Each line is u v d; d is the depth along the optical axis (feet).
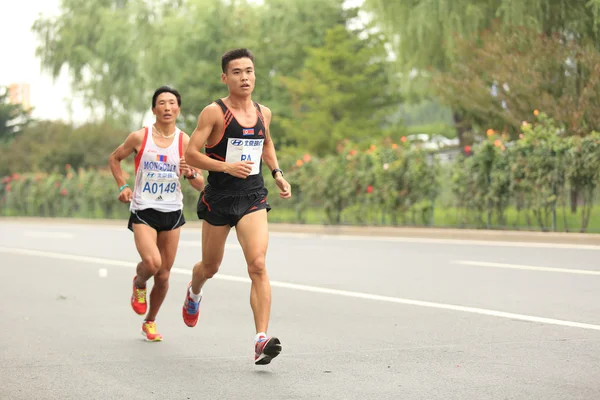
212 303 80.07
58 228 231.91
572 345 56.90
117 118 466.29
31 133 432.25
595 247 126.62
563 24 207.31
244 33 396.16
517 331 62.28
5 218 329.52
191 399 45.52
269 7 401.70
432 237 161.79
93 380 50.14
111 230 216.33
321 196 195.31
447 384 47.29
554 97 191.93
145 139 61.52
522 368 50.62
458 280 91.71
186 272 107.04
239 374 51.11
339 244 146.82
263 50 384.68
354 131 325.21
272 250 134.31
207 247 55.36
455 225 165.89
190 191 245.24
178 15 421.59
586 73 189.37
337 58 333.01
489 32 209.77
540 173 149.28
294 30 384.88
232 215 53.78
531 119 190.29
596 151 142.10
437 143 235.40
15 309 79.00
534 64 191.83
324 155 328.70
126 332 66.39
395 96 344.08
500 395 44.68
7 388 48.47
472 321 66.95
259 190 54.24
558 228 148.87
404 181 174.70
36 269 114.62
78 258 130.21
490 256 116.47
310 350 57.67
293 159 208.85
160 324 69.67
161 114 61.41
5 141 543.80
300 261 115.85
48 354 57.88
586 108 176.96
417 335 61.98
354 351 56.95
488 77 208.85
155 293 62.64
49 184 310.04
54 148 390.21
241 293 86.48
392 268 104.94
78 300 84.74
